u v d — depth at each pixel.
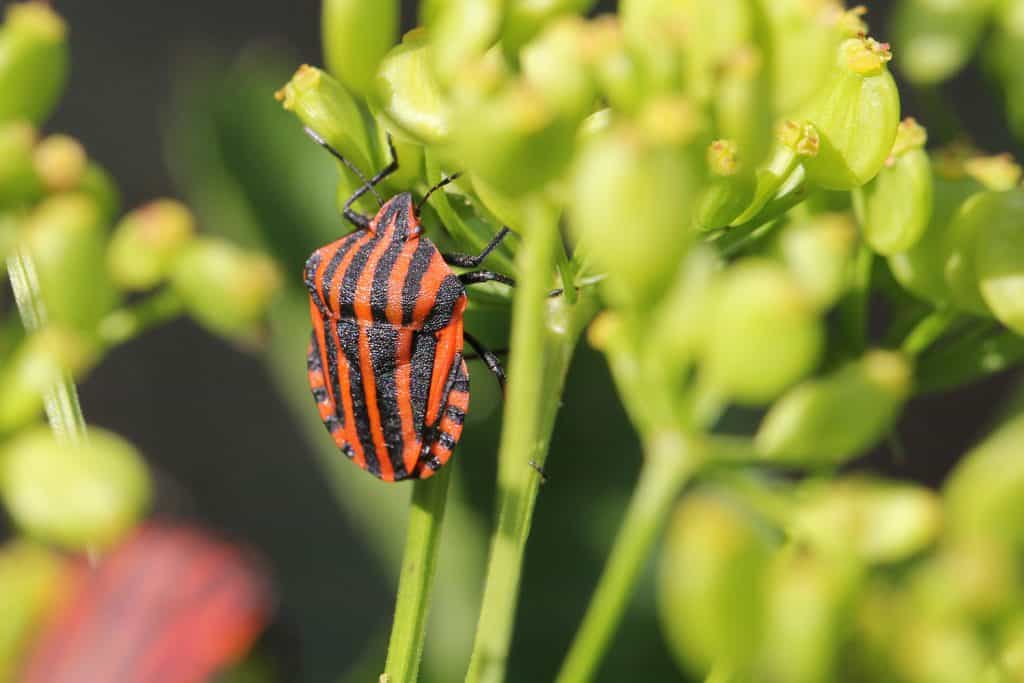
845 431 0.09
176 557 0.09
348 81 0.10
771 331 0.09
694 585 0.09
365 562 0.18
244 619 0.09
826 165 0.10
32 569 0.09
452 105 0.09
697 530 0.09
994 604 0.09
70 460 0.09
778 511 0.09
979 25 0.11
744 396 0.09
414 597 0.10
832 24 0.09
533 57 0.09
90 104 0.20
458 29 0.10
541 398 0.10
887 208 0.10
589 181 0.09
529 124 0.09
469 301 0.11
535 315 0.09
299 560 0.18
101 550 0.09
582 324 0.10
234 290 0.10
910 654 0.09
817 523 0.09
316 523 0.19
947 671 0.09
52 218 0.10
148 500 0.09
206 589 0.09
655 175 0.09
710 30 0.09
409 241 0.11
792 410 0.09
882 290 0.11
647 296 0.09
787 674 0.09
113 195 0.10
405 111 0.10
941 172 0.10
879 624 0.09
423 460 0.11
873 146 0.10
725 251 0.10
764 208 0.10
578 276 0.10
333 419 0.11
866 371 0.09
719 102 0.09
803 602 0.09
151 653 0.09
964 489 0.09
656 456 0.09
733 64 0.09
